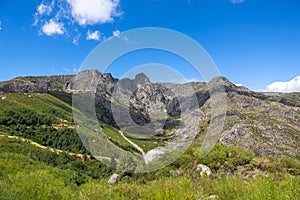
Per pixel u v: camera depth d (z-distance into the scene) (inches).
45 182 383.6
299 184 304.7
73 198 374.6
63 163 1598.2
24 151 2217.0
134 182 370.9
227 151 658.2
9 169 1115.3
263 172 612.4
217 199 347.6
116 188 363.9
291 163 698.8
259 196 305.9
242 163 634.8
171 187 356.5
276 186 318.0
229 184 354.9
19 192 346.3
